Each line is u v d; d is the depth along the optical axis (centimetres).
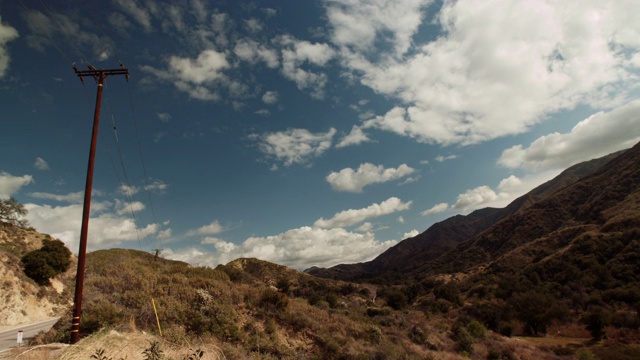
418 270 19912
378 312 5081
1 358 1138
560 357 4381
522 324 6775
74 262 4869
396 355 2806
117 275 2652
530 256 11494
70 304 3844
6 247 4284
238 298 2855
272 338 2489
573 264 8738
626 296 6353
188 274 3331
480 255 16112
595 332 5372
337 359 2511
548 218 15012
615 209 10938
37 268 3766
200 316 2261
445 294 9388
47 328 2538
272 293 3019
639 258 7406
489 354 4056
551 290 8038
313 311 3394
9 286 3191
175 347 1096
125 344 947
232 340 2209
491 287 9644
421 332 4153
